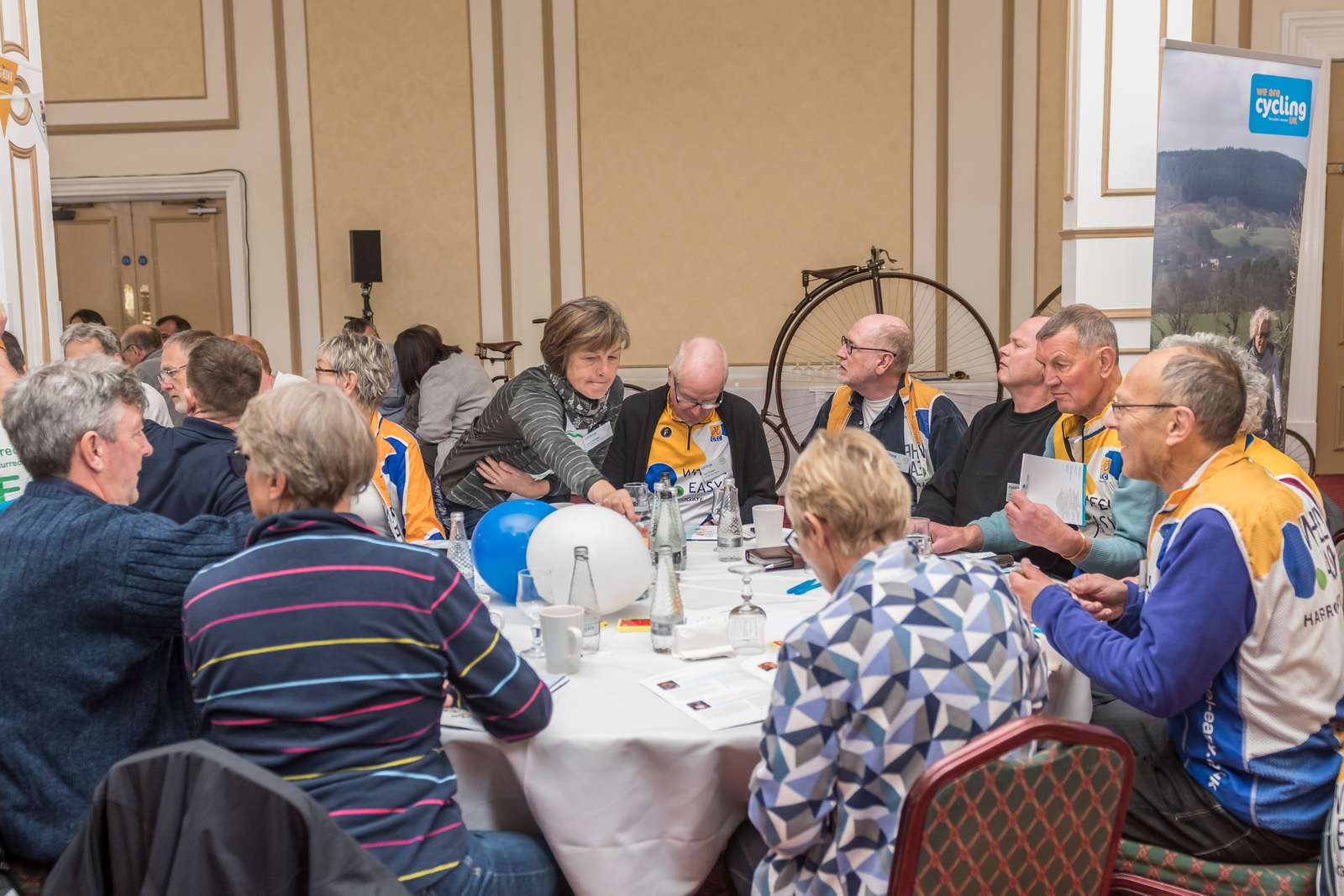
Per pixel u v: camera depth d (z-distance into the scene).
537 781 1.50
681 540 2.37
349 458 1.38
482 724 1.49
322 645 1.30
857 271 6.20
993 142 6.53
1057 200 6.50
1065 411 2.44
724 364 2.77
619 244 6.89
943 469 2.88
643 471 2.89
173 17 6.84
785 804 1.22
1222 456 1.61
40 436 1.52
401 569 1.35
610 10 6.74
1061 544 2.09
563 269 6.92
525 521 2.11
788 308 6.85
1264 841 1.56
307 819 1.10
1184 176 3.98
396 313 7.00
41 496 1.52
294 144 6.91
